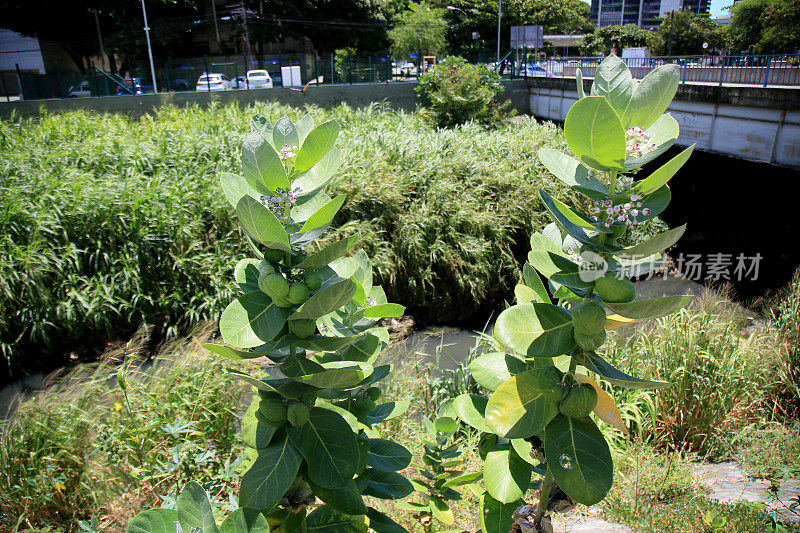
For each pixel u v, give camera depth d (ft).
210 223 26.78
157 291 24.82
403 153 32.99
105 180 26.91
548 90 61.31
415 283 28.17
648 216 4.61
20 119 37.22
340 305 4.46
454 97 47.98
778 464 12.05
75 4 75.20
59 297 23.32
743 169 39.27
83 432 11.74
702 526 9.91
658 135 4.95
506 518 5.85
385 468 5.89
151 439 11.39
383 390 14.53
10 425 11.97
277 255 4.80
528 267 5.88
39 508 10.52
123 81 57.67
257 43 99.71
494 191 32.37
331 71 65.92
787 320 17.24
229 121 37.93
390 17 107.55
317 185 5.18
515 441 5.64
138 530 4.14
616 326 5.06
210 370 13.51
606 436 12.87
